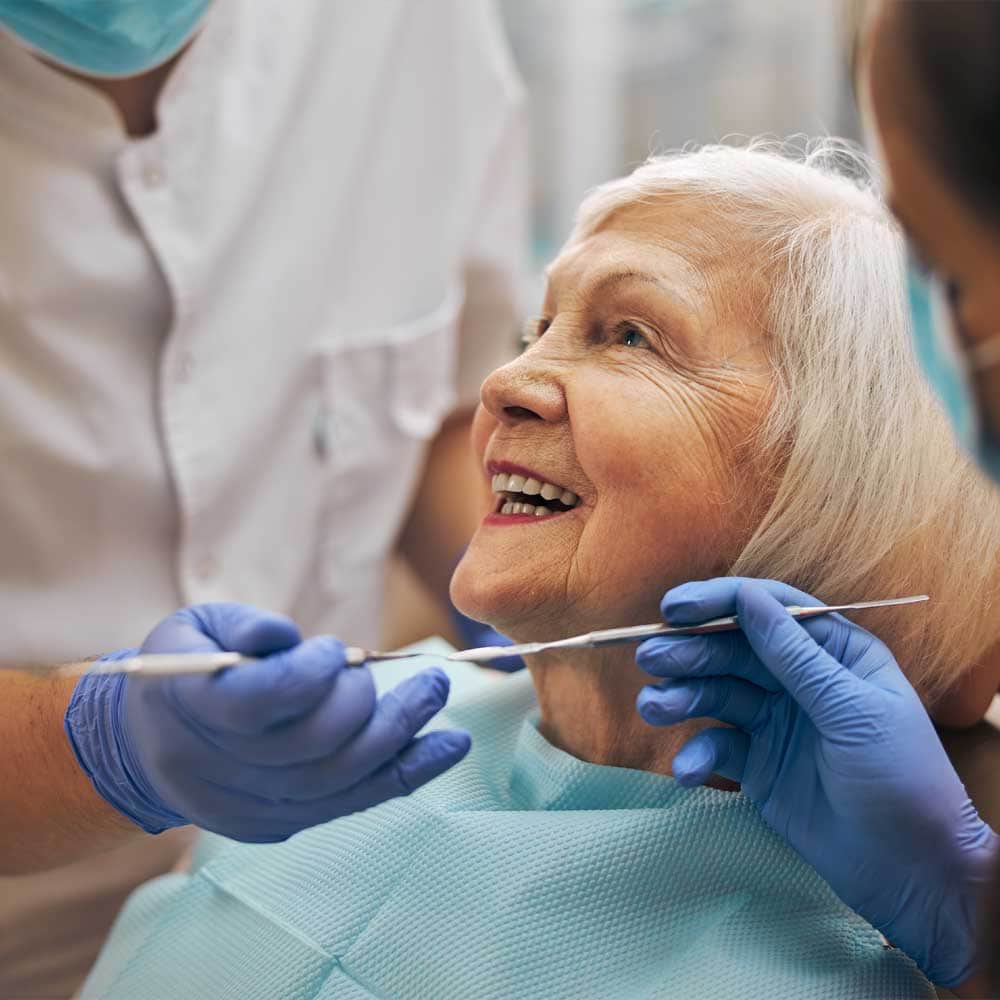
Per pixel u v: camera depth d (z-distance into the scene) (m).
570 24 2.17
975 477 0.86
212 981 0.89
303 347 1.40
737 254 0.87
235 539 1.37
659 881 0.83
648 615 0.86
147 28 1.10
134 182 1.23
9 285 1.17
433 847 0.87
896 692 0.78
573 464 0.87
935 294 0.54
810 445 0.84
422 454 1.56
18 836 0.92
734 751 0.82
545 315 0.96
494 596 0.86
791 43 2.04
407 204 1.49
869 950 0.81
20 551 1.23
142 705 0.73
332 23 1.39
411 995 0.80
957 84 0.47
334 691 0.69
